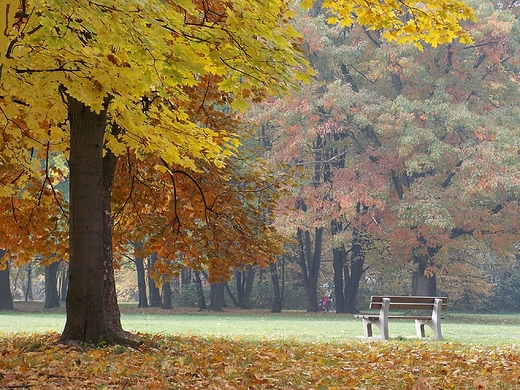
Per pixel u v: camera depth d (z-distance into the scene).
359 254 43.44
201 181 14.36
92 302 10.85
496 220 38.84
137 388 7.29
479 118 36.25
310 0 9.09
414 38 9.64
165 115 10.89
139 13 7.74
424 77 37.91
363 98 37.94
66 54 9.05
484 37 38.12
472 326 25.02
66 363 8.77
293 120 37.91
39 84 9.41
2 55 7.08
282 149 39.44
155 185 14.89
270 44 8.80
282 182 15.01
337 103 37.03
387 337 14.96
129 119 10.26
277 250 14.80
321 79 40.06
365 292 56.84
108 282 11.72
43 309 42.97
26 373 8.05
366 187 37.38
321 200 38.84
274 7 8.75
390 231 40.84
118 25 8.03
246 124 15.65
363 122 37.19
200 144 11.26
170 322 24.61
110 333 10.97
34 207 14.35
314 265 45.06
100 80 9.12
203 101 13.83
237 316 34.31
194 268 14.94
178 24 8.16
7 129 11.67
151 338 12.66
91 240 10.86
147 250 15.06
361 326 23.20
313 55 40.59
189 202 14.89
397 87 40.47
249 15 8.31
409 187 38.66
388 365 9.82
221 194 14.47
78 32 9.24
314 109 37.91
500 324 30.53
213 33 8.33
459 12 8.95
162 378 7.87
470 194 35.62
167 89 10.86
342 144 41.09
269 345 12.70
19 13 9.08
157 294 48.28
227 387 7.62
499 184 35.75
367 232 41.94
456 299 53.41
